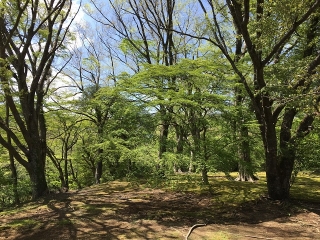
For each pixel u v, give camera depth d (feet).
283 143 24.81
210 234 16.92
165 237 16.42
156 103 24.22
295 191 29.27
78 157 51.47
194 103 22.45
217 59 28.19
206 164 23.84
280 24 18.62
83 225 19.03
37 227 19.02
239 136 26.66
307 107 16.76
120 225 18.84
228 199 25.53
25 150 31.17
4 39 29.84
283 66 20.36
